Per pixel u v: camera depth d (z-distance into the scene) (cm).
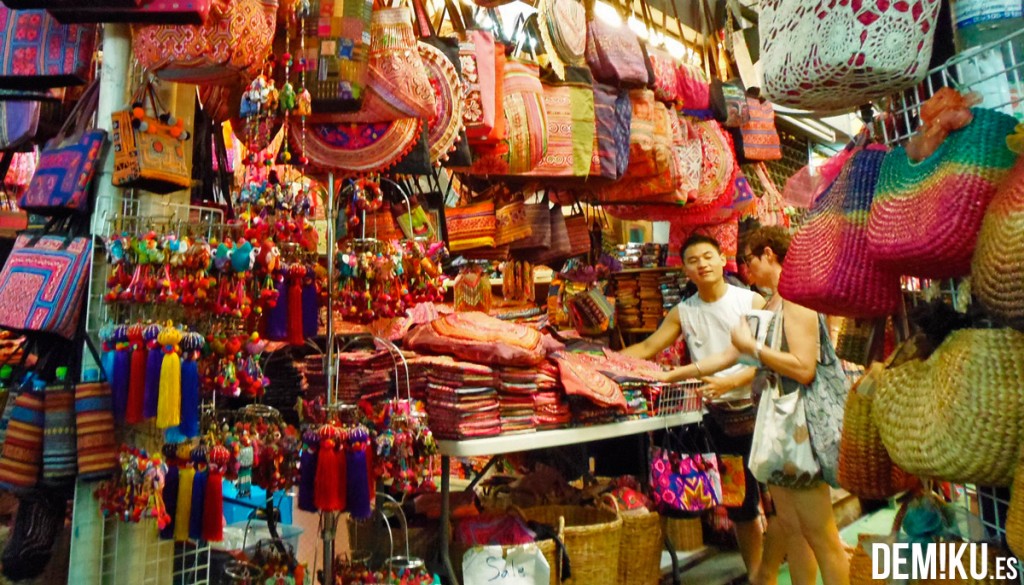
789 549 272
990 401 104
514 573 229
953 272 122
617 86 297
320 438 173
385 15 188
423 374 228
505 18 334
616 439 342
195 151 205
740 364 308
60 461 157
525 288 349
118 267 159
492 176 276
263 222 170
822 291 143
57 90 225
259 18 160
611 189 329
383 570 200
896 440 119
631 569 280
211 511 163
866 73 132
